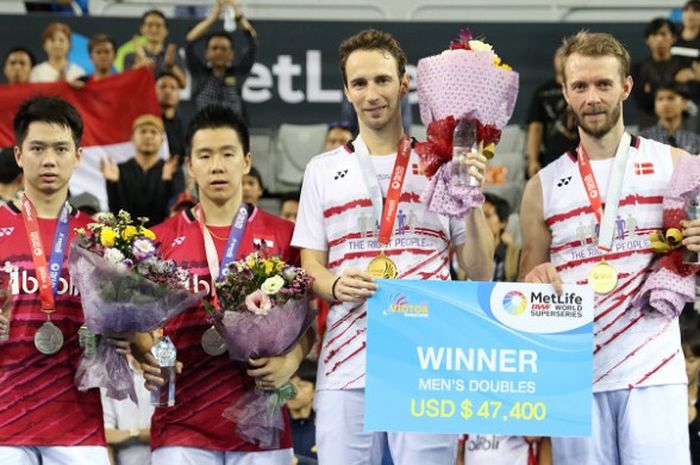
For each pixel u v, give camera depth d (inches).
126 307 345.7
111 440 466.3
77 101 615.2
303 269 353.4
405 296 331.3
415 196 349.4
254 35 632.4
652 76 634.2
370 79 343.3
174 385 359.6
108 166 613.9
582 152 359.6
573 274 355.9
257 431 360.8
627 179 353.4
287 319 348.5
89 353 356.2
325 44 645.3
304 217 358.9
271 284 343.9
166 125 634.2
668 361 346.9
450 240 359.3
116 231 348.5
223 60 629.9
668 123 629.0
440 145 326.6
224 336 353.4
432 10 688.4
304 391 495.5
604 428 349.7
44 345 357.1
